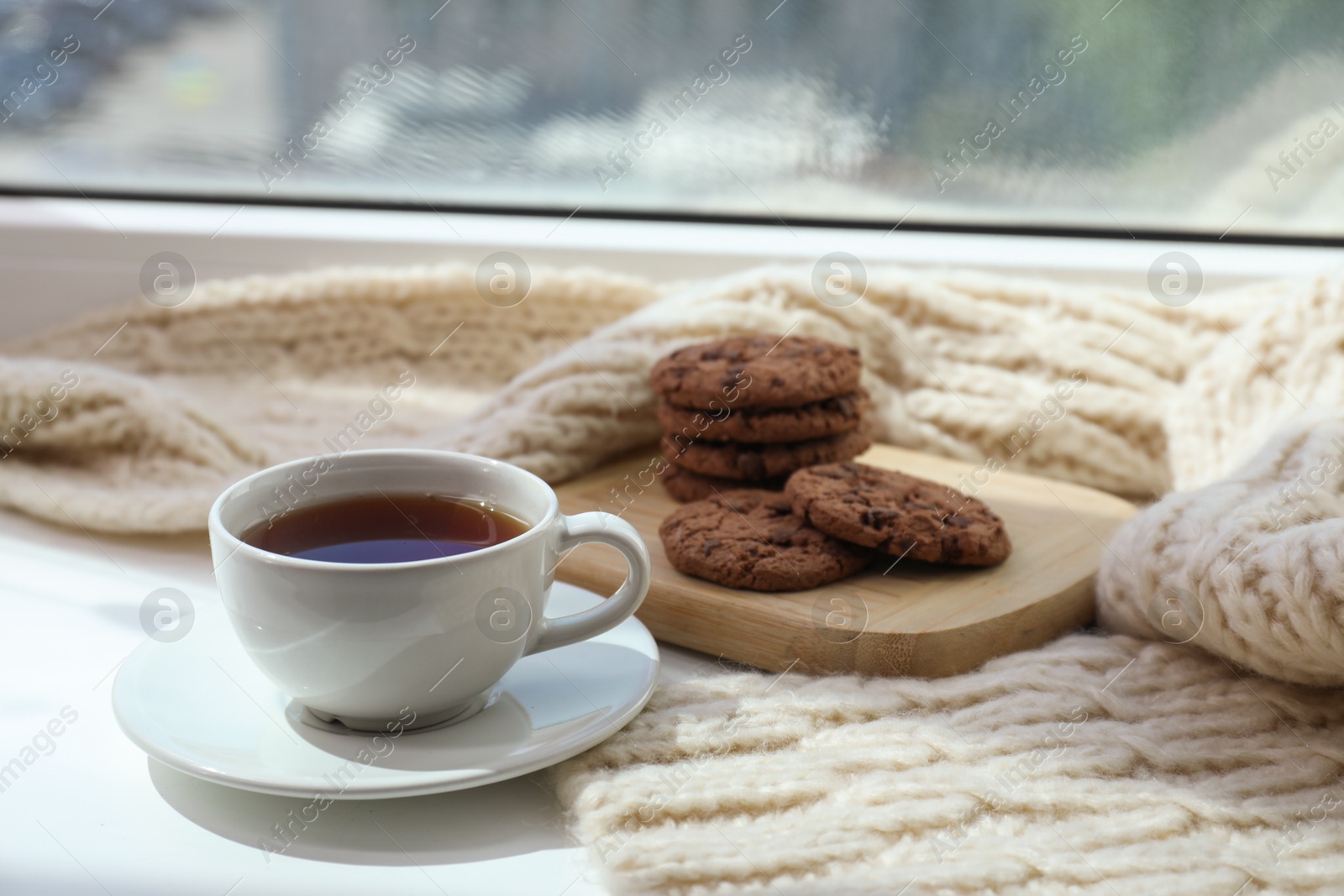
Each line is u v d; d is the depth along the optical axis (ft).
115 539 2.16
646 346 2.36
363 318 2.63
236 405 2.52
